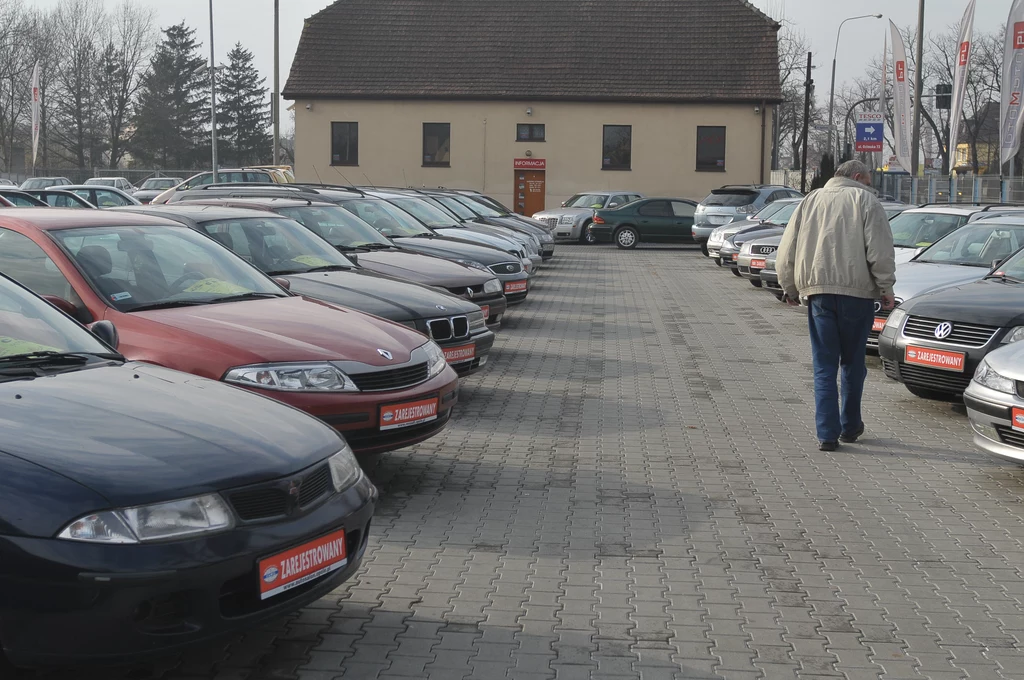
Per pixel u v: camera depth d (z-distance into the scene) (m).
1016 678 4.03
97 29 80.31
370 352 6.27
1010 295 9.04
